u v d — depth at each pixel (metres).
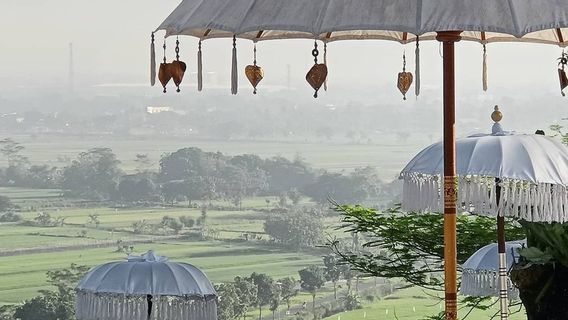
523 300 7.75
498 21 5.09
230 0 5.49
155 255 10.15
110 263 10.07
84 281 9.95
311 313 53.12
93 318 9.81
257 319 51.62
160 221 93.44
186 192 100.62
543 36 7.34
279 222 79.81
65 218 98.00
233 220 92.81
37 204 104.19
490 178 7.43
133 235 89.44
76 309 9.92
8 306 45.53
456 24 5.08
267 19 5.30
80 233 91.75
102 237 90.31
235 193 100.12
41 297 43.12
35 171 113.56
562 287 7.58
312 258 75.06
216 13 5.48
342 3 5.23
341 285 53.75
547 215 7.31
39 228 95.00
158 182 102.56
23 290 69.50
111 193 104.75
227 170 101.94
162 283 9.81
